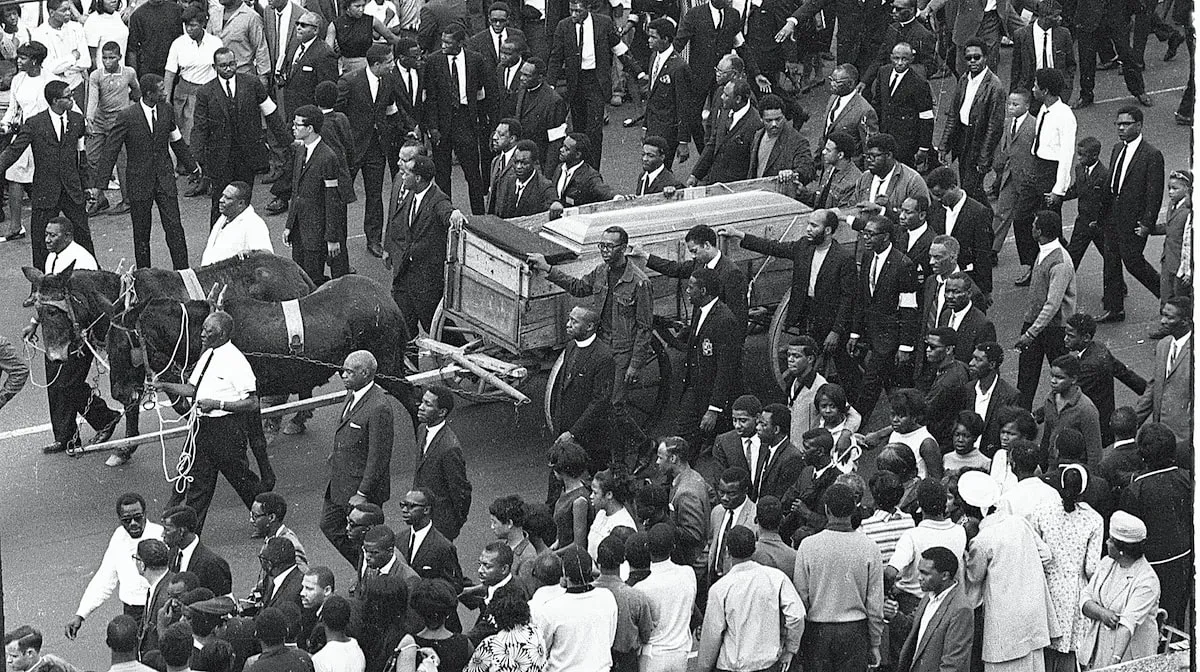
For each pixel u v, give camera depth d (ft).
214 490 50.93
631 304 51.29
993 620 39.81
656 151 60.44
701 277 51.83
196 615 39.19
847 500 40.16
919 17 78.33
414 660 38.34
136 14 73.41
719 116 64.23
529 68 66.69
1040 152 62.69
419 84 67.77
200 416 48.62
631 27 79.36
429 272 56.59
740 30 73.41
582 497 44.78
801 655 40.78
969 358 52.34
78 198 63.21
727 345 52.24
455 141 68.95
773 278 55.98
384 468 47.32
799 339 50.55
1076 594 40.93
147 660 38.73
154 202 70.69
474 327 54.19
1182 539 43.27
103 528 51.47
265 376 50.88
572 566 38.96
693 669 42.57
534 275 51.83
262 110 67.97
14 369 52.01
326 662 37.42
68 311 49.88
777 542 41.45
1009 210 64.08
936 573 38.78
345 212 62.28
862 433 55.57
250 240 56.70
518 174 59.26
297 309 51.08
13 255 68.03
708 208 55.88
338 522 47.55
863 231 53.93
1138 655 40.96
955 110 67.26
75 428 54.19
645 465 51.93
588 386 50.55
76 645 46.34
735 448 46.65
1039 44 75.15
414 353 56.49
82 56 73.72
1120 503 43.86
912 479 44.78
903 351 54.08
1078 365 48.93
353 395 47.34
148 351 49.78
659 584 40.01
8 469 54.29
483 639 38.91
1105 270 61.82
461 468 47.78
